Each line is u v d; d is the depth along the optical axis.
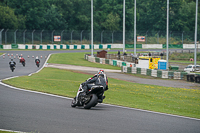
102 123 32.19
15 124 29.98
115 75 122.56
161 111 45.66
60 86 71.56
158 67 149.12
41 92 56.66
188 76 113.94
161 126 32.59
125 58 187.38
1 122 30.56
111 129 29.75
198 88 93.69
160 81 109.88
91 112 38.47
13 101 44.34
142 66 152.50
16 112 35.94
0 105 40.25
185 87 94.62
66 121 32.22
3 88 58.97
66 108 40.59
